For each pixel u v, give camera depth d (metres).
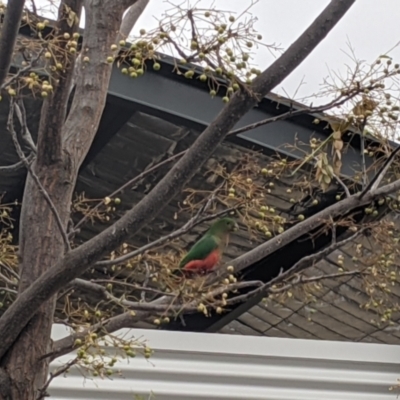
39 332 3.63
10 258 4.07
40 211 3.89
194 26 3.36
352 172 4.95
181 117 5.05
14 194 5.78
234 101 3.48
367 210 4.14
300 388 6.05
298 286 4.36
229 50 3.39
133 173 5.75
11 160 5.69
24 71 3.52
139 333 5.91
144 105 5.01
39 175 3.94
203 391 5.86
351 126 4.23
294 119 5.19
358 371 6.19
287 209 5.62
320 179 4.03
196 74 5.09
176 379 5.86
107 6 4.52
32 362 3.57
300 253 5.88
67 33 3.59
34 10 3.58
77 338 3.64
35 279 3.78
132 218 3.46
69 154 4.04
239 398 5.91
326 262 6.09
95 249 3.44
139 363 5.82
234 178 3.70
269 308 7.11
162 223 6.04
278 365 6.09
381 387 6.16
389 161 4.01
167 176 3.51
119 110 5.11
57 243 3.88
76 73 4.66
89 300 5.79
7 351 3.58
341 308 7.02
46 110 3.79
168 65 5.07
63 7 3.58
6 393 3.50
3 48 3.38
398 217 5.09
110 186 5.91
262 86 3.48
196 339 5.99
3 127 5.35
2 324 3.51
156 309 3.63
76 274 3.47
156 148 5.51
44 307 3.67
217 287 3.81
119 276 5.41
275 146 5.12
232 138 5.07
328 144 4.45
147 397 5.72
